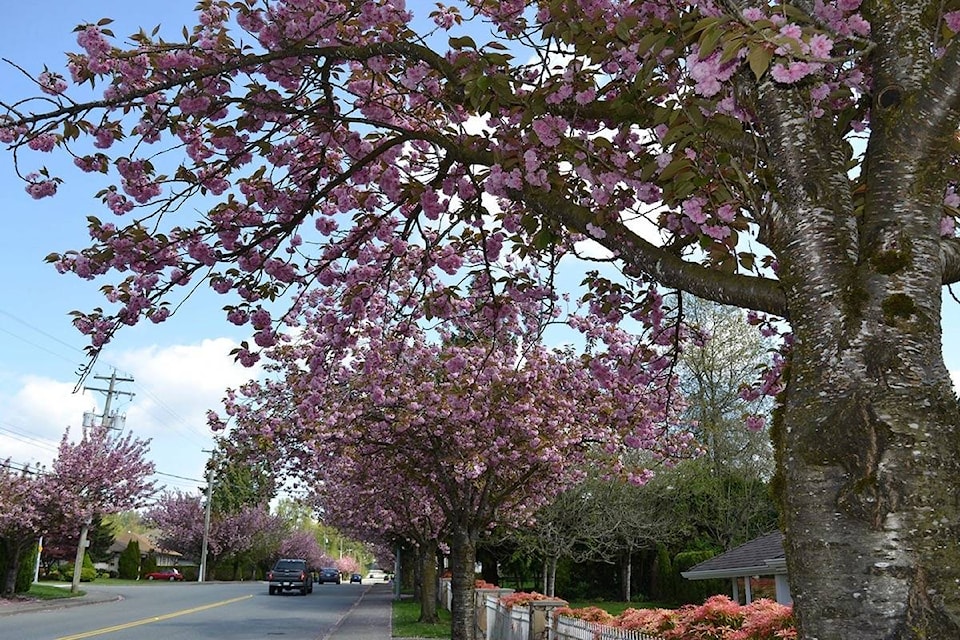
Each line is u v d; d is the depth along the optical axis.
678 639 6.77
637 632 7.02
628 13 4.14
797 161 2.53
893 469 2.00
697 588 31.09
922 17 2.52
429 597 22.19
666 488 30.84
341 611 26.20
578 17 4.02
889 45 2.51
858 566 1.97
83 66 4.98
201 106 5.12
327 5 5.20
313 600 33.28
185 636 17.17
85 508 29.30
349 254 6.38
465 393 11.13
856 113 3.62
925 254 2.23
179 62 5.07
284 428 13.69
